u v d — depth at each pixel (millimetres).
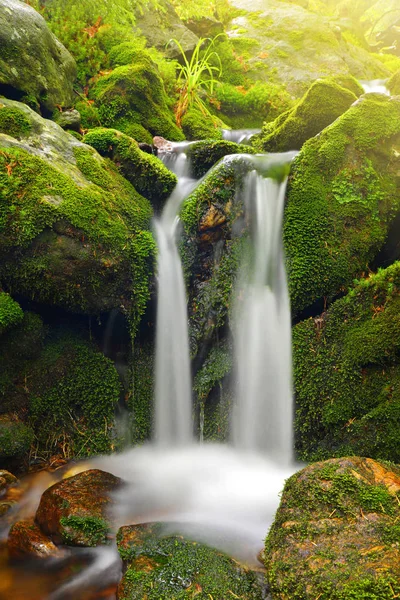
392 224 4641
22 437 3836
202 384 4312
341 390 3705
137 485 3619
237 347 4312
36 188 3865
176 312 4391
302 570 2295
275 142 5844
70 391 4137
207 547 2732
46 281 3887
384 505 2514
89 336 4363
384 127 4656
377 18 15750
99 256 3957
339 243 4398
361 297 3912
